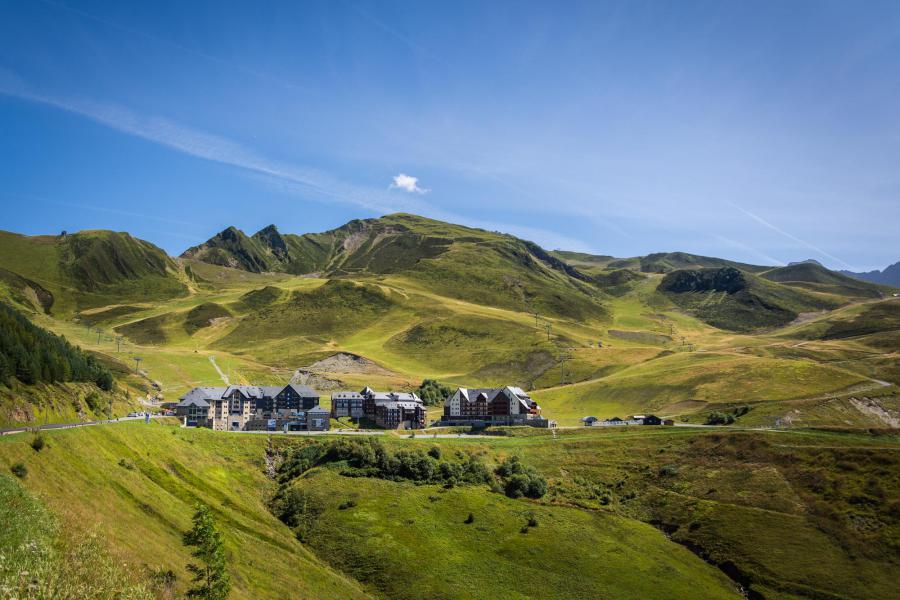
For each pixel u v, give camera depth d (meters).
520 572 130.62
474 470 174.25
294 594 108.25
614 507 165.88
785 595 127.00
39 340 176.88
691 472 176.00
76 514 84.38
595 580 129.50
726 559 140.00
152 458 135.88
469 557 134.50
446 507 154.12
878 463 157.50
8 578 63.75
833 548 137.00
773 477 164.38
